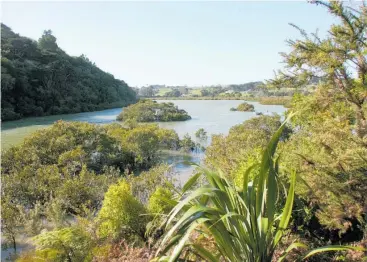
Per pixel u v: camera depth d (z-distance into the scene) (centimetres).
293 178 197
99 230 440
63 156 1105
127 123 2542
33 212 593
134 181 782
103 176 863
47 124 2847
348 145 242
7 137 2044
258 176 206
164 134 1697
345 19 238
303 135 406
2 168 1018
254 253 187
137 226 444
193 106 5669
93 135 1356
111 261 337
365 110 255
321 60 251
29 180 817
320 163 255
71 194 715
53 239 330
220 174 217
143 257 327
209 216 172
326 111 294
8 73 3228
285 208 197
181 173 1177
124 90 6719
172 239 159
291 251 271
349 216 236
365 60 253
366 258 227
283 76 295
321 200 255
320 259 270
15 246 525
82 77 5259
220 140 1179
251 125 1552
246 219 187
